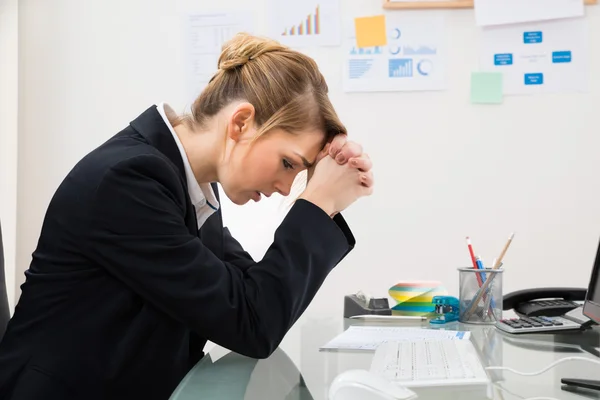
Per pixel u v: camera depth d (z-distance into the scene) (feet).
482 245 7.02
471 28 7.03
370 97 7.11
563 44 6.95
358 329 4.21
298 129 3.45
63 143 7.38
